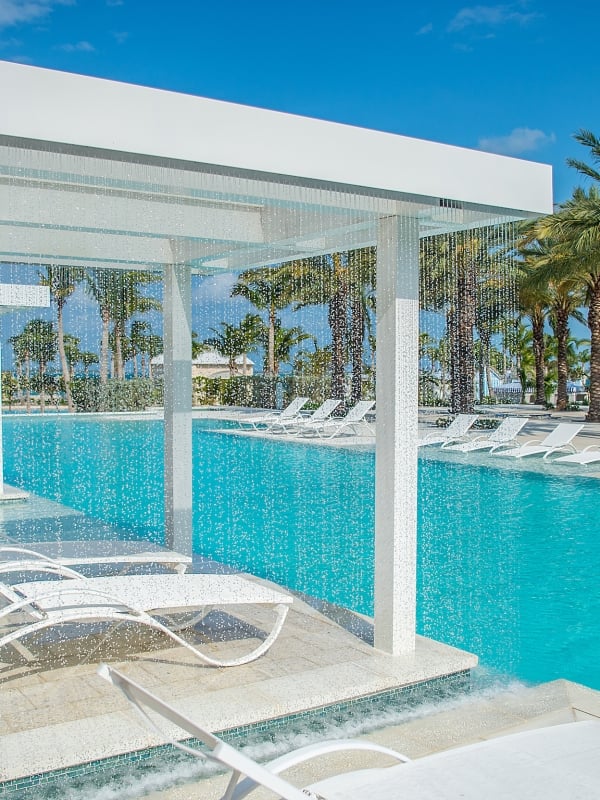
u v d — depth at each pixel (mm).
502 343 27719
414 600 4539
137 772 3309
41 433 19812
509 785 2375
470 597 6027
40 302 11383
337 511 10164
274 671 4223
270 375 24969
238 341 25250
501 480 12062
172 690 3961
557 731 2768
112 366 27406
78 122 3021
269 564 7199
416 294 4484
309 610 5449
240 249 5918
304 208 4336
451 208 4188
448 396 27453
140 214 5172
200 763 3395
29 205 4820
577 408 32250
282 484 12391
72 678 4137
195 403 25781
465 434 17484
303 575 6762
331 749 2496
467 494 10836
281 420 19516
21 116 2908
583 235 19516
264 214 5559
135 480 13008
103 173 3527
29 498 10852
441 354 26703
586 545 7832
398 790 2355
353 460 15000
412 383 4484
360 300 22219
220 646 4668
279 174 3463
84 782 3217
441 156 3949
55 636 4832
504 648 4867
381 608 4543
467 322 25016
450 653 4523
